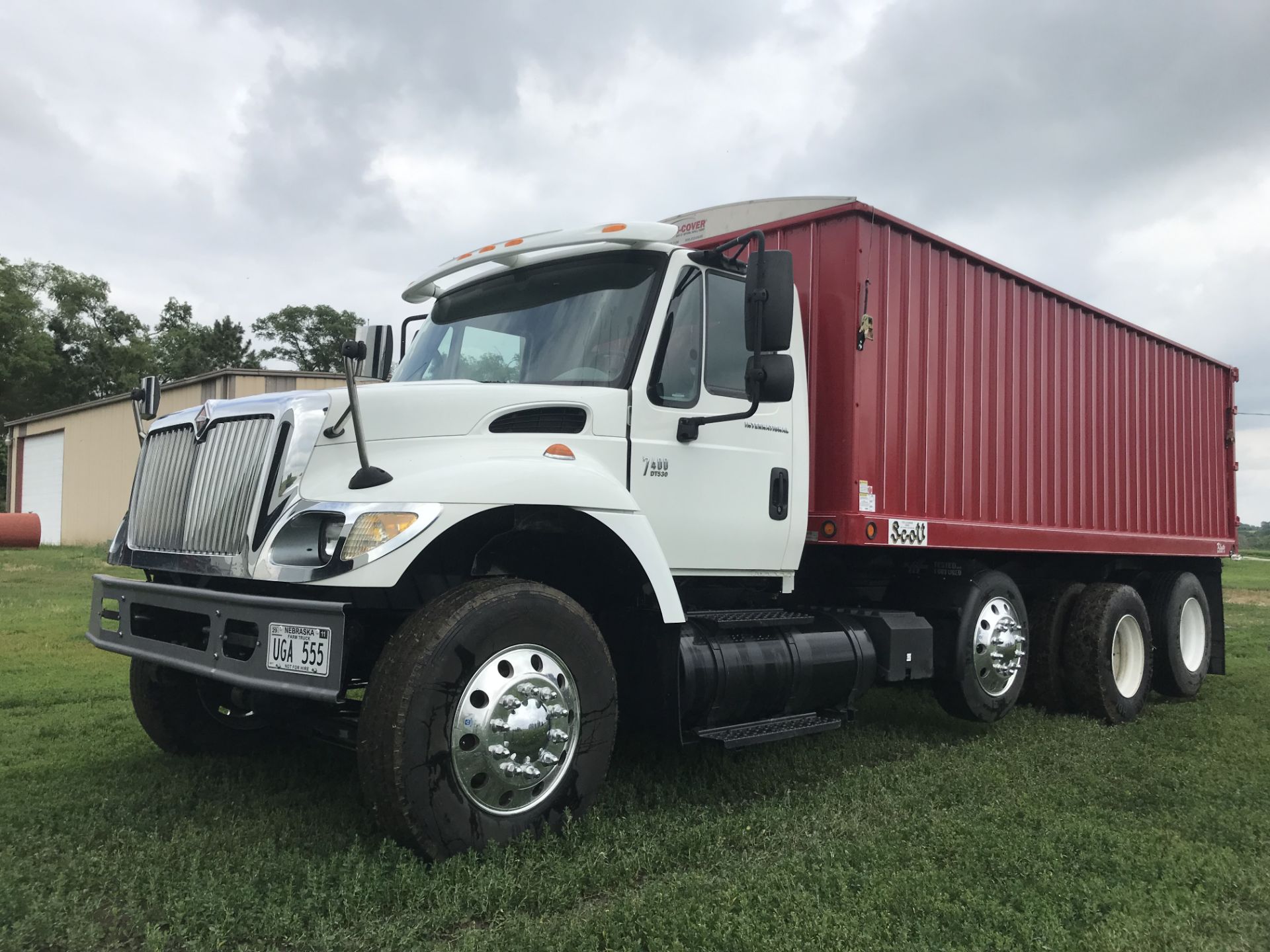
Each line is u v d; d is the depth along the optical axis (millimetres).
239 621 3586
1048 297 7410
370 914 2992
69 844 3523
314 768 4812
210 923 2867
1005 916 3168
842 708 5297
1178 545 8789
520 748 3531
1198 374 9633
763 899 3189
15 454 38031
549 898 3178
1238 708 7938
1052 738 6203
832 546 5844
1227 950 3025
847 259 5516
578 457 4117
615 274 4602
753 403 4156
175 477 4148
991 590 6355
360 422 3445
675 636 4336
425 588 3906
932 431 6090
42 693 6668
